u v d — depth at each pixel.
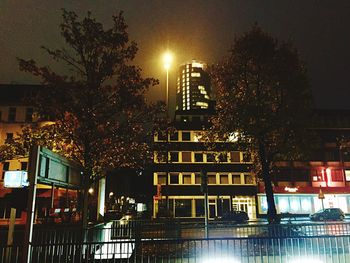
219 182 51.78
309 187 51.31
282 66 18.91
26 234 7.83
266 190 19.17
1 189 35.28
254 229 16.09
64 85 13.66
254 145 20.23
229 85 19.78
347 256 10.08
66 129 14.20
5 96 41.94
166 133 16.56
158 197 46.94
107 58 14.20
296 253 10.18
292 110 18.64
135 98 14.42
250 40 19.34
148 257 10.16
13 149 15.01
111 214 41.12
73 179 11.64
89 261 10.57
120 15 14.65
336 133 53.97
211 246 12.35
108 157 15.31
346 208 51.03
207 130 21.66
